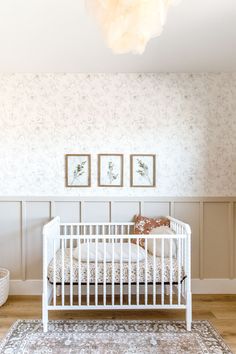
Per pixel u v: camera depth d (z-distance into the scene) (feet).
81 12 6.91
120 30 4.39
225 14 7.02
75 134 11.06
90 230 10.66
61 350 7.32
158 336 7.98
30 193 11.02
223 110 11.18
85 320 8.87
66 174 11.05
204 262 11.19
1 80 10.96
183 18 7.17
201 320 8.91
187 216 11.17
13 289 10.97
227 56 9.57
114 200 11.07
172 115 11.13
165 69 10.74
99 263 8.71
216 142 11.17
